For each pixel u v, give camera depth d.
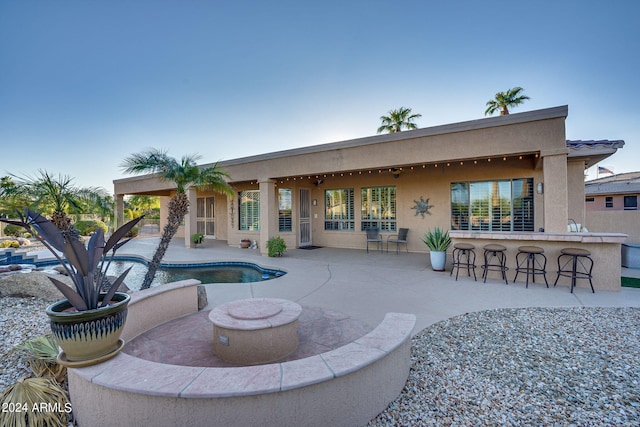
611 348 3.54
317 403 2.05
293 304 3.96
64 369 2.96
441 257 7.77
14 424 2.26
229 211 13.71
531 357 3.37
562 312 4.73
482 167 9.88
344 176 12.44
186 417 1.89
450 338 3.88
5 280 5.58
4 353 3.56
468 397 2.66
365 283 6.66
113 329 2.37
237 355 3.22
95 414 2.13
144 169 6.78
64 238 2.43
